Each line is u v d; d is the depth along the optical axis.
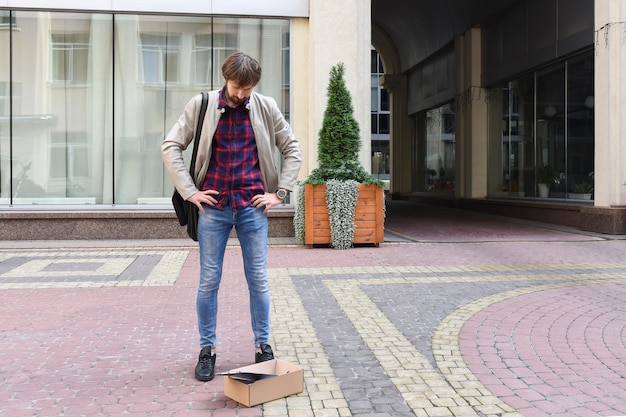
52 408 3.04
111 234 10.43
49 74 10.70
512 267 7.60
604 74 11.65
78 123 10.80
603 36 11.59
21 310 5.22
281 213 10.68
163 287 6.29
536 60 15.68
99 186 10.88
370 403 3.13
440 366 3.75
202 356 3.53
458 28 20.47
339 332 4.54
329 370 3.66
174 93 10.99
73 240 10.27
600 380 3.52
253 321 3.65
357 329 4.62
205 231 3.47
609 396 3.26
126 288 6.23
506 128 18.03
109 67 10.82
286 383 3.21
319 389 3.34
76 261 8.01
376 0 22.72
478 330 4.60
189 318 4.97
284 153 3.60
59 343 4.22
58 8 10.48
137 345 4.18
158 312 5.17
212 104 3.35
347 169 9.55
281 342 4.27
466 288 6.21
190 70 11.00
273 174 3.57
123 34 10.84
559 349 4.13
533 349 4.12
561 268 7.53
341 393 3.27
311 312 5.16
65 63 10.74
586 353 4.04
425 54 23.83
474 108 19.53
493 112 18.97
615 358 3.94
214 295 3.56
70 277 6.84
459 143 20.34
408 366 3.75
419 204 23.08
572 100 14.23
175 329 4.62
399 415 2.97
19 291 6.04
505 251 9.12
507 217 16.34
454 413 3.00
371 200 9.55
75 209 10.58
